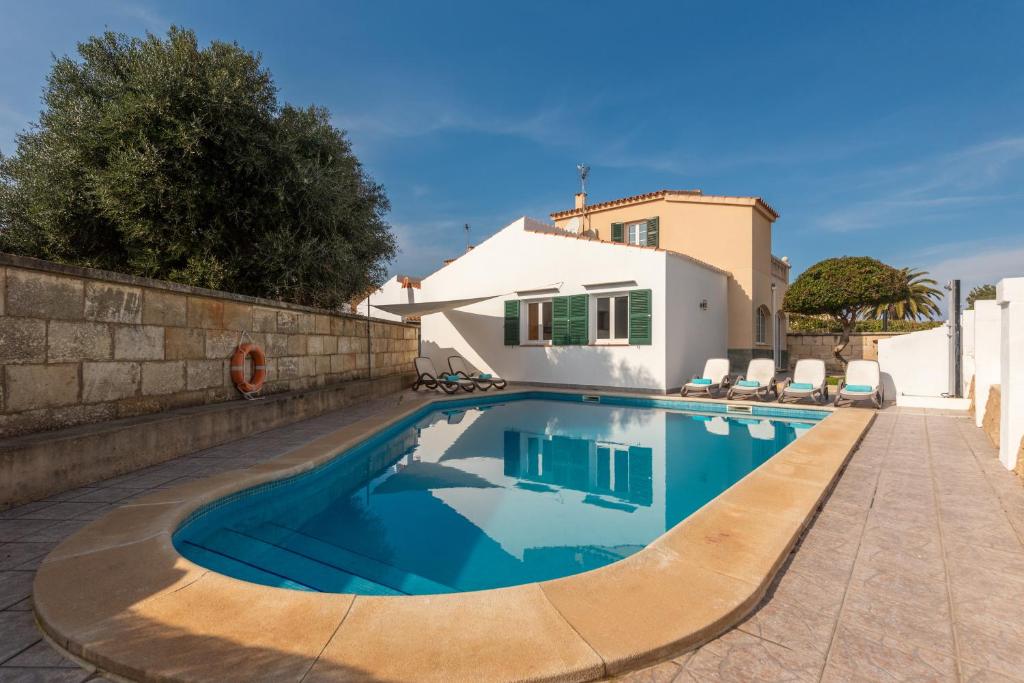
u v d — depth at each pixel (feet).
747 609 8.63
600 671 6.81
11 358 14.78
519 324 55.06
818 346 68.59
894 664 7.07
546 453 26.50
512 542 14.51
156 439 18.57
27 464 13.89
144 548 10.61
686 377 48.01
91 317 17.65
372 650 7.12
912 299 110.22
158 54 28.12
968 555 10.94
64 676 6.82
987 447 22.25
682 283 47.52
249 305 27.53
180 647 7.16
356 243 41.16
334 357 37.91
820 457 19.42
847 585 9.60
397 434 30.99
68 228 30.14
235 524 15.57
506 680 6.50
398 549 13.93
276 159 32.71
